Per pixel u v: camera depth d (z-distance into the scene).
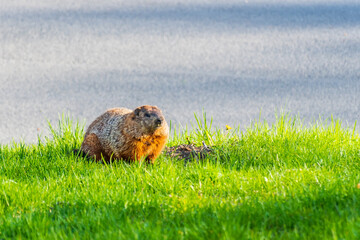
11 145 14.79
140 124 12.31
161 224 8.19
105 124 13.16
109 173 11.22
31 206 9.42
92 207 9.09
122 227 7.91
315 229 7.51
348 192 9.05
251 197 9.45
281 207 8.41
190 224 8.09
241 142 13.74
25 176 11.66
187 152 13.70
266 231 7.68
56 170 11.96
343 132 14.26
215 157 12.95
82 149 13.30
